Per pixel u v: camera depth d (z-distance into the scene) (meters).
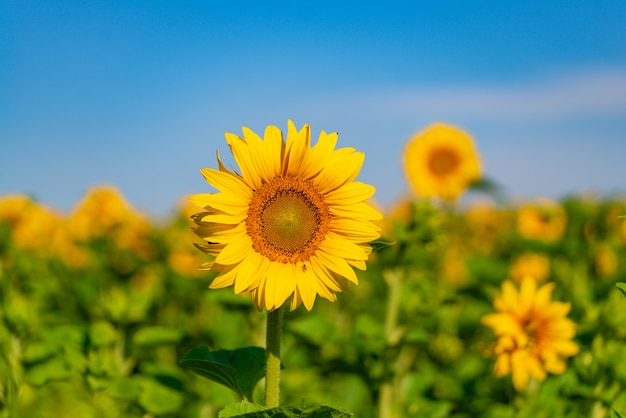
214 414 1.52
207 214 0.98
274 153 0.99
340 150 1.01
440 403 1.52
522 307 1.49
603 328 1.41
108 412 1.12
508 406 1.58
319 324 1.63
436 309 1.77
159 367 1.40
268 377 0.98
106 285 2.38
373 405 1.65
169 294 2.22
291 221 0.99
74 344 1.39
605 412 1.34
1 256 2.40
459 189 2.40
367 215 1.00
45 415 1.06
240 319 1.86
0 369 1.29
